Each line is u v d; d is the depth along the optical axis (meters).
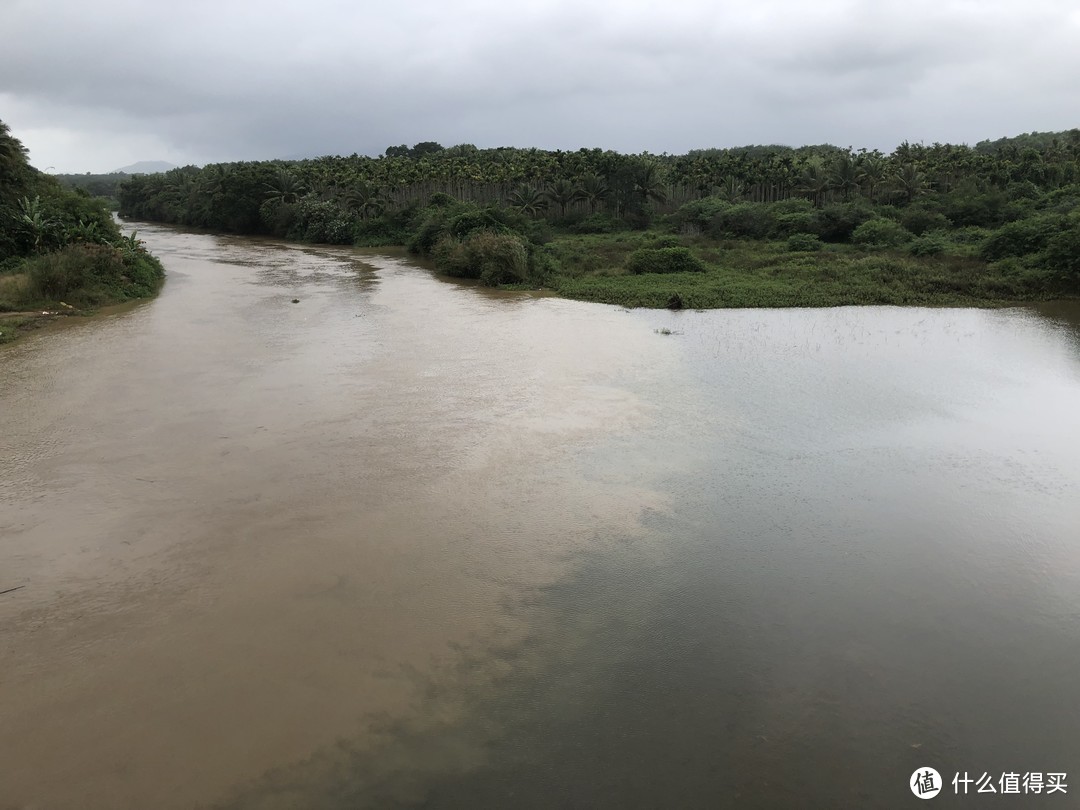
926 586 8.49
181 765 5.72
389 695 6.54
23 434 12.88
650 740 6.10
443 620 7.63
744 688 6.74
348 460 11.73
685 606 8.00
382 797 5.46
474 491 10.66
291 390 15.50
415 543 9.16
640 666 7.02
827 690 6.74
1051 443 12.87
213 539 9.20
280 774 5.66
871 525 9.91
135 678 6.69
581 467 11.59
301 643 7.21
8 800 5.38
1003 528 9.86
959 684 6.86
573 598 8.09
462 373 16.92
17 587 8.16
